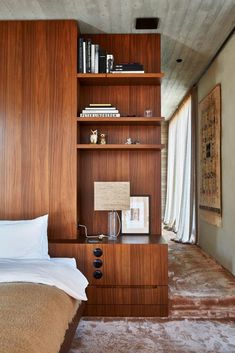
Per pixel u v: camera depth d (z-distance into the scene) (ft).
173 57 13.71
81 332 8.37
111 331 8.44
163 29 11.00
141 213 10.94
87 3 9.39
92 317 9.27
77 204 10.44
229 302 9.67
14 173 10.19
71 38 10.28
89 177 11.12
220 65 13.12
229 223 12.30
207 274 12.01
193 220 17.99
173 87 18.10
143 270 9.27
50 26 10.31
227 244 12.55
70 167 10.16
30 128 10.21
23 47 10.29
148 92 11.13
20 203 10.16
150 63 11.13
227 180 12.50
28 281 6.85
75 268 8.39
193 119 17.84
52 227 10.11
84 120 10.18
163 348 7.58
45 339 4.90
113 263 9.29
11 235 8.73
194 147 17.85
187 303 9.62
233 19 10.40
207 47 12.69
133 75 10.14
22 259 8.45
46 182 10.16
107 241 9.64
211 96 14.34
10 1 9.30
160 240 9.82
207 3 9.43
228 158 12.37
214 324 8.96
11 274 6.88
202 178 16.26
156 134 11.14
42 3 9.39
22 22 10.32
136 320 9.11
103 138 10.67
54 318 5.64
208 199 15.06
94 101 11.16
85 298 7.41
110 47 11.21
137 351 7.44
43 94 10.23
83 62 10.36
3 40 10.32
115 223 10.36
